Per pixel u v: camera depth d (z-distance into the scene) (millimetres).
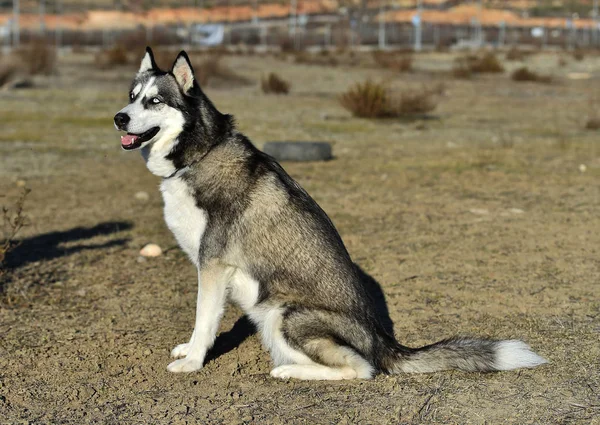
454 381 4555
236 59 42938
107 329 5562
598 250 7508
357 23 70500
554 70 38094
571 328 5445
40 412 4242
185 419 4133
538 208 9414
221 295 4715
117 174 11812
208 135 4746
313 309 4465
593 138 15742
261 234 4586
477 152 13781
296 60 41188
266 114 19141
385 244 7809
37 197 10094
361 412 4156
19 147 13898
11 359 4980
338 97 20859
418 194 10289
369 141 15219
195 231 4758
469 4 103000
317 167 12281
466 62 39969
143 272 7000
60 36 56344
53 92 23531
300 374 4508
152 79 4809
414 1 101000
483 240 7930
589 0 114125
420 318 5730
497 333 5375
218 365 4934
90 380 4684
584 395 4328
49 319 5766
